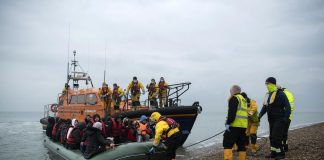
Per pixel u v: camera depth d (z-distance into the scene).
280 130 6.37
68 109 14.40
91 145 7.94
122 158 7.43
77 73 16.47
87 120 9.57
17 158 11.89
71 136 9.70
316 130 14.15
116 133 9.09
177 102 11.79
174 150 6.79
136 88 12.04
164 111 10.91
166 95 12.02
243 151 5.68
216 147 13.32
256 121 8.13
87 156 7.89
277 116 6.37
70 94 14.68
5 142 17.38
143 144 7.85
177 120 11.15
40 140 18.42
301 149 7.55
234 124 5.49
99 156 7.70
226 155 5.49
